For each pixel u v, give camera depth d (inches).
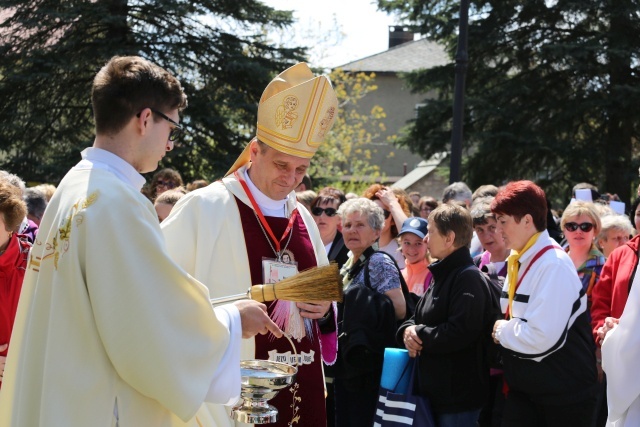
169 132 103.8
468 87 824.3
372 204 203.6
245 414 114.0
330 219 241.6
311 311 137.8
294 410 136.4
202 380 98.3
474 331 178.4
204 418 123.3
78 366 94.6
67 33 673.6
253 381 113.2
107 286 94.3
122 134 100.9
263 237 139.3
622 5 751.7
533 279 169.6
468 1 394.0
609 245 235.5
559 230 258.4
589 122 797.2
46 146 689.6
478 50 806.5
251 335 109.7
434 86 823.1
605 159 778.2
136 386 95.6
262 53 716.0
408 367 185.8
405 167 1477.6
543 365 167.3
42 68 657.0
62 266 95.5
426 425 182.1
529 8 791.7
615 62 757.9
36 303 98.3
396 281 197.8
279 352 135.6
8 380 102.8
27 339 98.2
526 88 772.0
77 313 95.3
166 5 655.8
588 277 219.3
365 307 192.2
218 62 690.8
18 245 165.9
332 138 1051.9
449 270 184.7
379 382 195.8
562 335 165.8
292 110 134.4
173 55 670.5
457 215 184.2
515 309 171.2
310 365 139.6
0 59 672.4
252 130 703.1
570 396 167.2
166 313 96.3
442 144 800.9
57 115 690.8
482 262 234.1
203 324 99.2
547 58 765.9
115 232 95.1
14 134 676.7
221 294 135.8
